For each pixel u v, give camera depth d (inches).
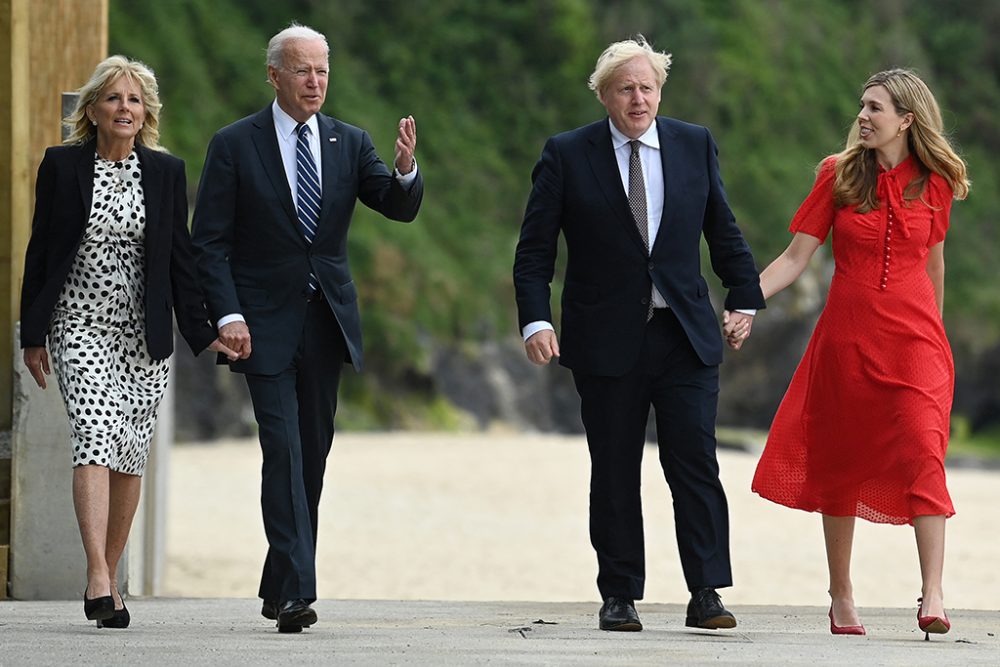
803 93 7091.5
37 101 994.7
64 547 939.3
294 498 709.3
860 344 733.9
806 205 754.8
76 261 712.4
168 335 719.1
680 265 732.7
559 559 2059.5
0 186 944.3
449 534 2294.5
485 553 2091.5
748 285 745.6
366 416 4972.9
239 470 3267.7
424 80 6550.2
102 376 709.3
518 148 6510.8
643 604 959.6
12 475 936.9
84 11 1003.3
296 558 703.1
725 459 3772.1
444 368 5251.0
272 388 717.9
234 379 4534.9
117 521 734.5
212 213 724.7
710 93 6796.3
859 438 735.1
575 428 5472.4
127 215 714.2
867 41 7583.7
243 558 1934.1
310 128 734.5
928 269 756.6
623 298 733.9
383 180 736.3
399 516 2502.5
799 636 731.4
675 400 734.5
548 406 5472.4
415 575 1851.6
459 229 5989.2
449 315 5393.7
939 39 7854.3
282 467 710.5
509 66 6673.2
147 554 1249.4
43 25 995.3
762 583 1844.2
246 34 6151.6
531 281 744.3
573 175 739.4
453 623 790.5
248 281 725.9
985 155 7628.0
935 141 732.0
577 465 3563.0
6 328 946.7
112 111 711.7
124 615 729.0
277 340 719.1
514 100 6614.2
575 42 6756.9
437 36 6653.5
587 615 870.4
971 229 7175.2
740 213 6515.8
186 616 815.1
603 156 738.8
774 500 757.3
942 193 738.8
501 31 6761.8
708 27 6929.1
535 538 2288.4
